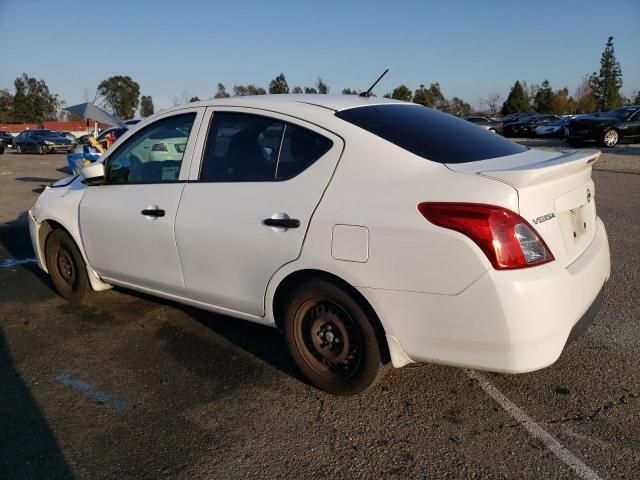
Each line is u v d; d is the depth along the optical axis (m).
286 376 3.32
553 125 29.12
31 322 4.27
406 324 2.60
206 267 3.35
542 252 2.44
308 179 2.91
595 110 66.19
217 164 3.36
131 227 3.74
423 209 2.50
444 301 2.47
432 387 3.12
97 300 4.71
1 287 5.19
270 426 2.80
